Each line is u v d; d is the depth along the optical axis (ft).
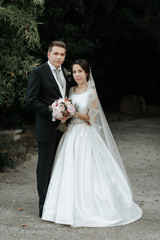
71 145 13.20
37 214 13.78
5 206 14.69
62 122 13.00
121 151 26.89
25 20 17.72
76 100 13.42
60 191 12.66
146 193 16.84
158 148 28.07
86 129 13.52
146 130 36.88
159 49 50.57
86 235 11.69
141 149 27.66
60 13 28.81
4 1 19.30
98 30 42.24
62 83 13.33
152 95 61.11
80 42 32.94
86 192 12.72
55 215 12.73
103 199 12.67
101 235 11.70
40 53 25.12
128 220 12.98
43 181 13.28
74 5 30.60
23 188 17.62
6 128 30.66
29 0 18.45
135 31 44.80
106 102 55.83
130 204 13.39
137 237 11.59
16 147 25.61
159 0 41.93
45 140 13.06
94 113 13.30
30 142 28.27
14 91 21.48
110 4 38.42
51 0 26.73
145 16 42.11
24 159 23.41
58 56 12.87
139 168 21.99
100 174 13.03
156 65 56.65
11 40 19.08
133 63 55.31
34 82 12.72
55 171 13.15
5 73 20.26
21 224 12.60
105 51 50.44
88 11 36.68
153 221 13.12
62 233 11.84
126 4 45.21
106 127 14.25
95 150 13.30
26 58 19.45
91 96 13.29
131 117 47.47
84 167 13.01
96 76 52.65
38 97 12.99
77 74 13.30
